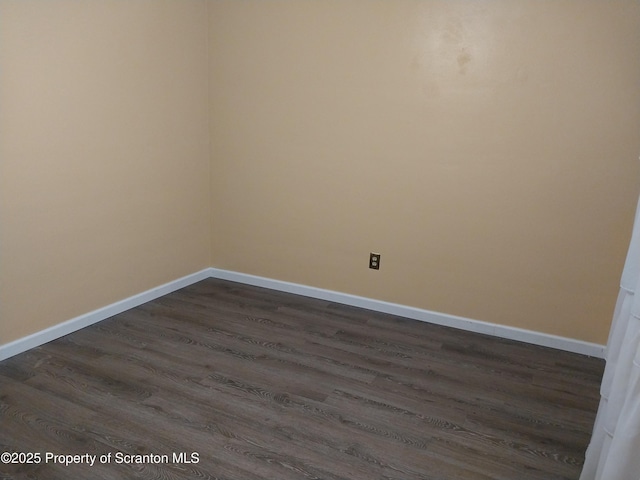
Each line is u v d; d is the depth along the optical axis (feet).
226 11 10.73
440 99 9.01
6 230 7.63
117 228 9.66
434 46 8.86
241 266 12.17
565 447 6.16
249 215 11.69
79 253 8.93
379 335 9.38
